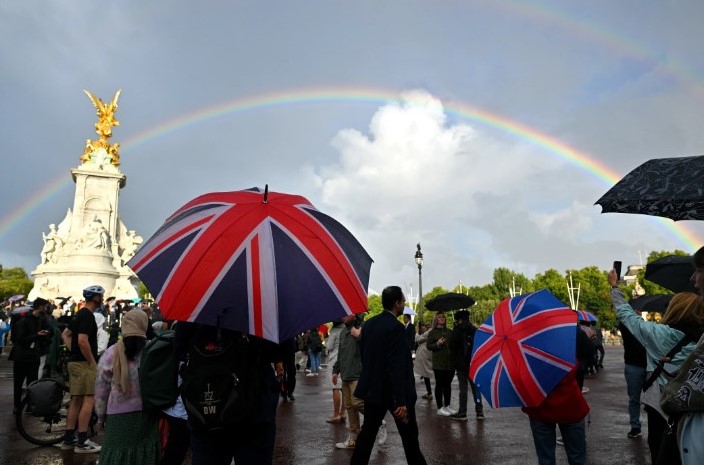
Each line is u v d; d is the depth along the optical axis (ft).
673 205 13.82
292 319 12.10
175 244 13.12
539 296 21.25
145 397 19.67
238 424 13.20
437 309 53.83
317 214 14.53
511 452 30.32
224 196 14.74
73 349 30.27
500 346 20.48
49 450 30.09
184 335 13.60
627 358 34.35
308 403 50.52
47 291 189.26
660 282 27.09
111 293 196.65
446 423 39.96
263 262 12.42
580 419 19.79
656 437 21.58
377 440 33.83
